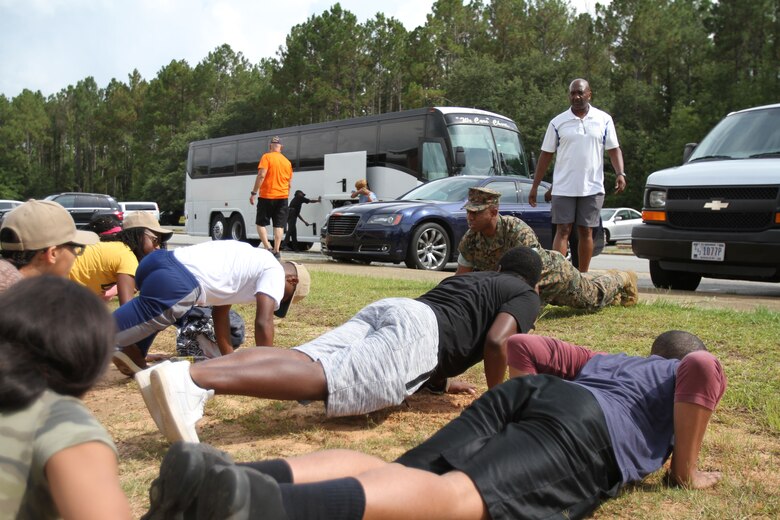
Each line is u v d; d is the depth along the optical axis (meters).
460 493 2.48
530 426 2.78
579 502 2.78
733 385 4.71
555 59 76.00
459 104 67.06
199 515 1.83
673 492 3.15
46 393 1.73
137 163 99.12
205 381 3.38
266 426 4.21
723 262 9.10
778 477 3.37
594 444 2.88
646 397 3.22
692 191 9.31
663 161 53.75
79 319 1.73
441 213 14.09
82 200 30.16
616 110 63.34
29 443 1.68
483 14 84.44
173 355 5.98
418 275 11.88
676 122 54.22
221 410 4.53
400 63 77.56
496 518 2.52
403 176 19.95
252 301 5.02
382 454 3.72
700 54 62.28
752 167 9.05
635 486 3.22
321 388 3.65
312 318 7.57
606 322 6.74
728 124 10.45
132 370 5.10
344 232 14.45
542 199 15.26
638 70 67.62
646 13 66.62
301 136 23.72
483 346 4.20
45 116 129.25
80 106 129.75
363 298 8.65
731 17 53.47
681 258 9.35
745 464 3.50
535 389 2.96
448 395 4.86
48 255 3.78
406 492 2.28
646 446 3.12
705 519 2.90
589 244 8.44
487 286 4.27
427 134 19.23
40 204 3.82
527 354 3.57
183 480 1.83
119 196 124.00
